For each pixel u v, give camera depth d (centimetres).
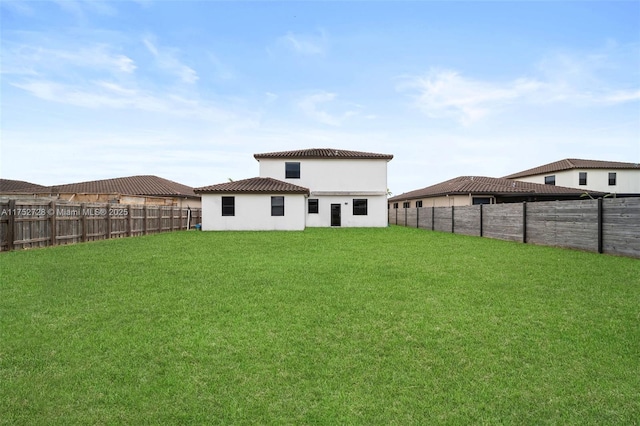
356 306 569
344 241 1577
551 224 1370
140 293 638
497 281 737
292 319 508
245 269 868
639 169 3519
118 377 343
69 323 484
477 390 324
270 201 2453
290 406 300
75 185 3253
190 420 280
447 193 2881
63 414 284
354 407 299
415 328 474
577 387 326
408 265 932
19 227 1182
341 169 2938
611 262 948
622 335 444
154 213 2125
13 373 347
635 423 274
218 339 435
